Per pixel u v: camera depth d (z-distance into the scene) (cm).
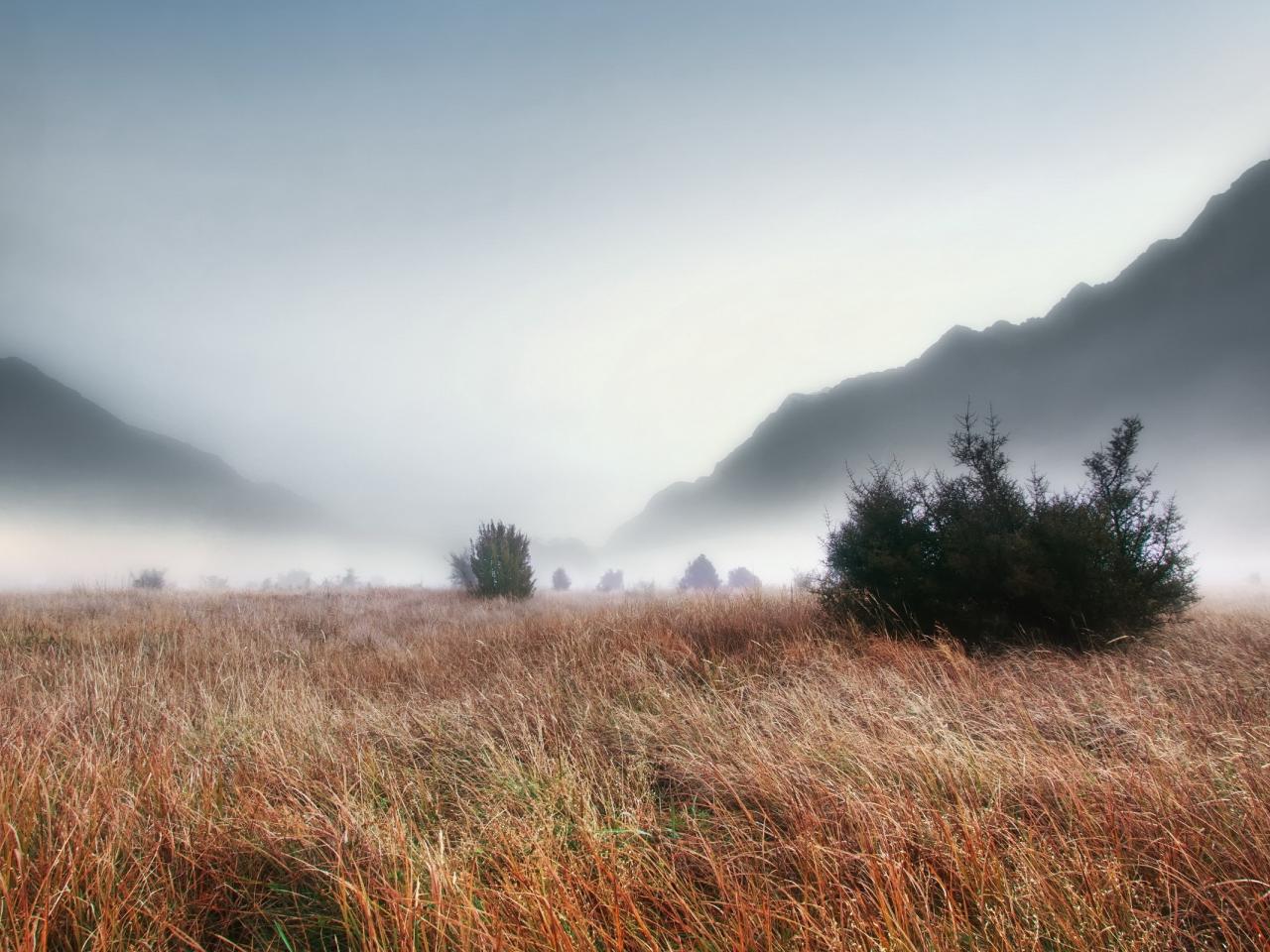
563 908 188
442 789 316
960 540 654
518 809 279
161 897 208
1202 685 411
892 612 662
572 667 570
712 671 531
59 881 208
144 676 558
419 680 566
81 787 282
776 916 187
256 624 969
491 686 519
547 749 365
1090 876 193
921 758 289
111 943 181
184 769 324
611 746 370
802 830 237
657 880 213
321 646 833
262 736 373
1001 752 300
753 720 375
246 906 218
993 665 519
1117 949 169
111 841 227
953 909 183
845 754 300
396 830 237
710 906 203
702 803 296
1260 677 432
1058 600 585
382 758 346
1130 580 592
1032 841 222
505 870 218
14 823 237
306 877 231
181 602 1322
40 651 706
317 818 257
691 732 360
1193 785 253
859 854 205
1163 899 198
